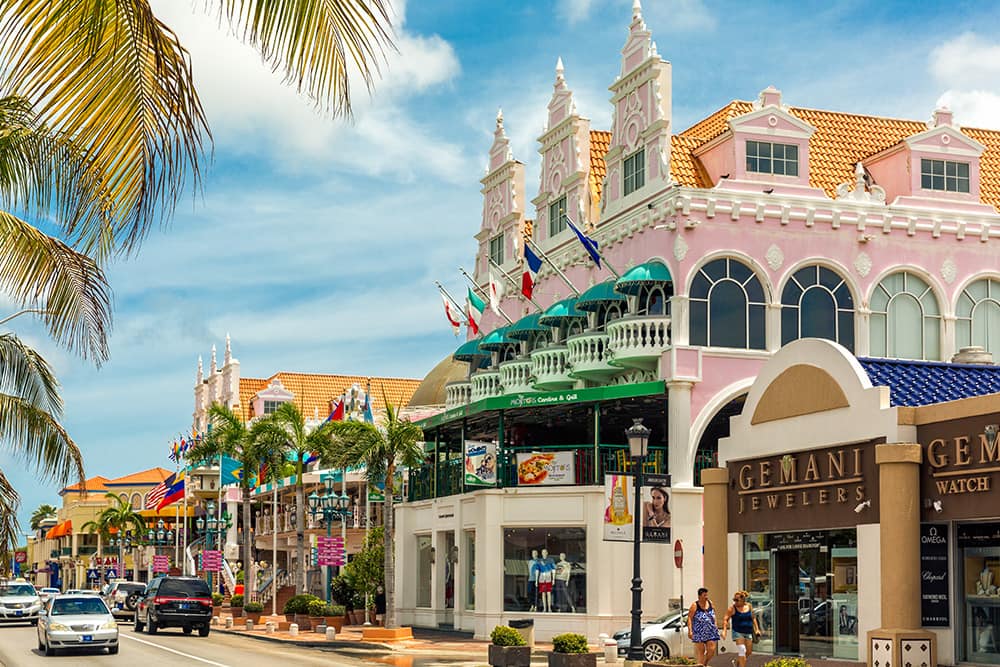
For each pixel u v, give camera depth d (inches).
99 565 4889.3
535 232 2021.4
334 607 1908.2
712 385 1569.9
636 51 1727.4
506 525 1627.7
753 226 1614.2
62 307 588.1
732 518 1082.1
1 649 1489.9
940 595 845.2
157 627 1791.3
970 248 1701.5
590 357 1667.1
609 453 1601.9
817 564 970.7
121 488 5442.9
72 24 292.8
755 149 1638.8
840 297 1641.2
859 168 1675.7
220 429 2299.5
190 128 294.8
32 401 775.1
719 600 1082.1
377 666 1225.4
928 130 1704.0
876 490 883.4
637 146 1712.6
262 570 3038.9
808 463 973.2
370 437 1669.5
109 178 311.6
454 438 2085.4
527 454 1621.6
